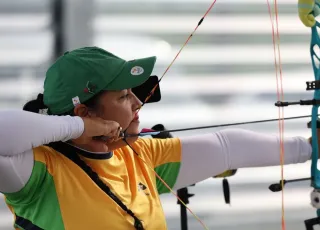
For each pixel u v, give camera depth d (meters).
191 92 9.32
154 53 9.29
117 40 9.24
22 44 9.00
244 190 9.37
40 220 4.77
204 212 9.33
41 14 9.04
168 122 9.26
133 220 4.93
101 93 5.02
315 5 5.90
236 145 6.06
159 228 5.18
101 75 4.93
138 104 5.27
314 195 5.89
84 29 9.12
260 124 9.38
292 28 9.35
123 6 9.21
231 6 9.28
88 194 4.85
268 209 9.44
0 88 8.96
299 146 6.24
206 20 9.28
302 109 9.24
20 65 9.01
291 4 9.30
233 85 9.38
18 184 4.64
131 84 4.96
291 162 6.26
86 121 4.84
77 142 4.98
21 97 8.97
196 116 9.31
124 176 5.25
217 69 9.34
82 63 4.96
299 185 9.47
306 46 9.38
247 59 9.37
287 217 9.45
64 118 4.76
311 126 6.05
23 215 4.86
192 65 9.30
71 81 4.98
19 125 4.48
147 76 5.01
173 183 5.87
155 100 5.73
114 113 5.07
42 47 9.07
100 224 4.79
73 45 9.09
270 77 9.42
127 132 5.25
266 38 9.36
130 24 9.25
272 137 6.29
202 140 5.93
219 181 9.32
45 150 4.92
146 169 5.51
